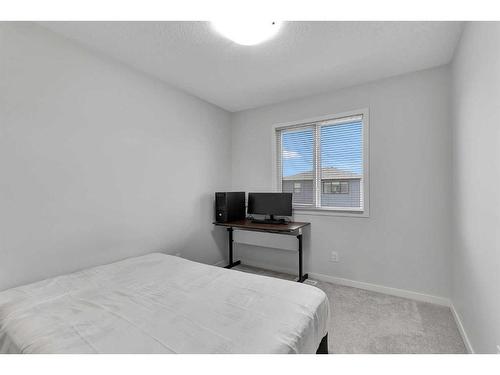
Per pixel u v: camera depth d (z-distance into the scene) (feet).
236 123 12.28
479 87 4.69
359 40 6.33
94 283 5.48
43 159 5.74
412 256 8.18
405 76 8.21
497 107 3.85
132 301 4.66
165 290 5.15
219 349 3.30
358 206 9.46
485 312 4.52
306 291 5.08
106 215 7.02
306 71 8.06
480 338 4.81
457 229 6.77
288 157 11.10
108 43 6.46
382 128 8.63
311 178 10.48
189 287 5.30
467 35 5.49
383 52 6.93
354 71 8.08
